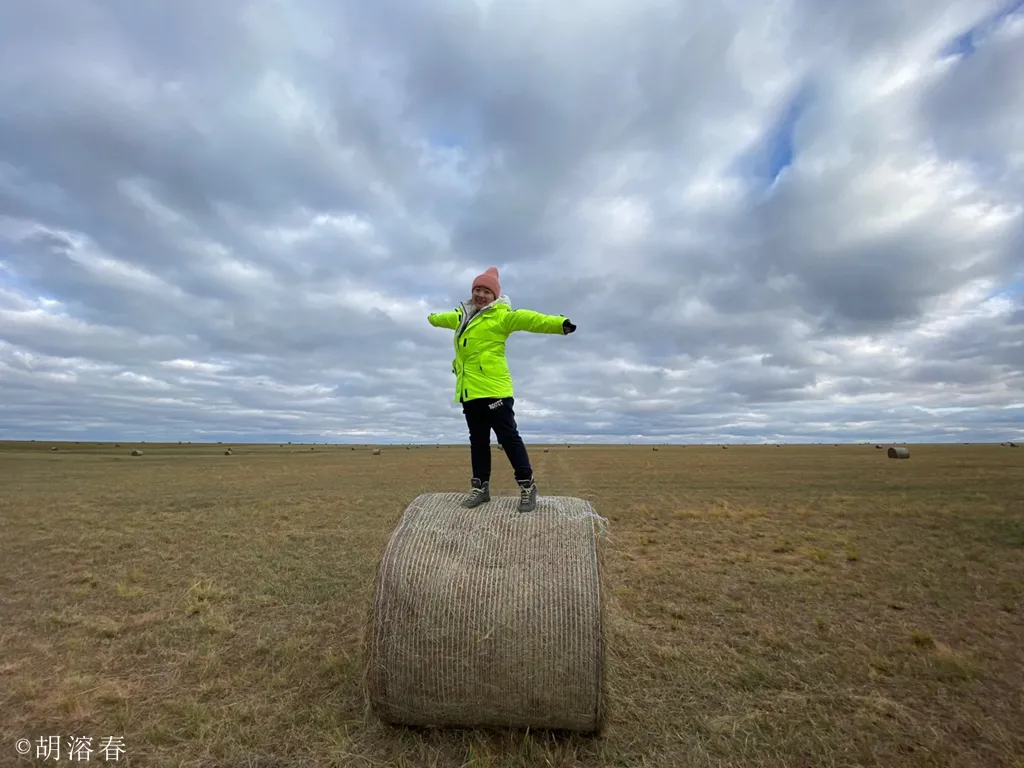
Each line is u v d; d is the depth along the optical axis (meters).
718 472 27.16
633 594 7.42
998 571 8.41
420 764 3.83
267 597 7.37
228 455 52.41
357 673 5.05
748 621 6.43
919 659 5.38
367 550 10.20
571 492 18.56
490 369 5.05
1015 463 31.69
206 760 3.81
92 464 37.09
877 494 17.39
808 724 4.29
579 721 4.08
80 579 8.27
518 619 4.06
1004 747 3.98
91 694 4.67
